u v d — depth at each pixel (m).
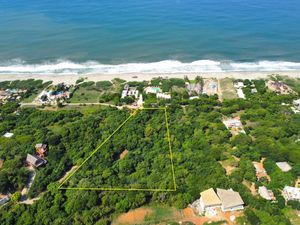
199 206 78.69
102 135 107.00
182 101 131.50
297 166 87.94
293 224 73.00
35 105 135.00
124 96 139.62
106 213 77.50
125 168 91.12
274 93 139.00
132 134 106.75
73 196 81.12
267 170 88.38
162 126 111.38
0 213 77.69
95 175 89.50
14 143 102.81
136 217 77.38
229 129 110.75
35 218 75.75
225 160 94.25
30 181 89.81
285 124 109.56
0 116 123.31
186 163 91.94
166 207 79.62
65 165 94.12
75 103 136.00
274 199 79.31
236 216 75.38
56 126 115.62
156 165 92.12
